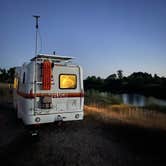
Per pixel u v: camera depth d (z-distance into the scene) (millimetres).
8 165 4023
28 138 5867
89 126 7469
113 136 6102
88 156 4496
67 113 6754
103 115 9828
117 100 20578
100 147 5105
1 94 17922
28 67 6301
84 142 5508
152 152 4766
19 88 7641
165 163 4129
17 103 8172
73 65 6922
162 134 6273
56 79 6555
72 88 6879
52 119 6461
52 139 5793
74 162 4172
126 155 4551
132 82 66438
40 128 7098
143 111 11273
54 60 6883
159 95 39844
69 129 6980
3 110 10891
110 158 4379
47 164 4078
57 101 6566
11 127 7129
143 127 7215
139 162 4172
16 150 4883
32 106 6133
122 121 8344
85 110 11398
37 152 4746
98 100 18562
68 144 5328
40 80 6270
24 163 4125
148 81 67938
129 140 5711
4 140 5648
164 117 9227
